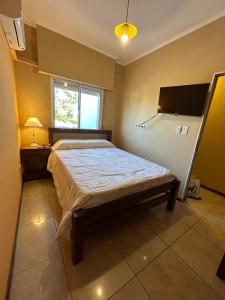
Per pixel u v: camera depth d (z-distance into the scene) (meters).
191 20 2.02
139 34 2.40
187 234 1.71
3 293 0.89
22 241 1.43
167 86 2.56
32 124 2.48
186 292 1.12
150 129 2.98
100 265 1.26
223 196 2.78
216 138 2.88
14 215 1.47
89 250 1.40
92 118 3.47
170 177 1.95
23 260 1.25
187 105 2.23
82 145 2.89
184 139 2.37
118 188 1.44
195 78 2.18
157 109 2.77
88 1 1.82
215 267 1.34
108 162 2.21
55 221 1.73
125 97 3.63
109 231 1.66
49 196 2.23
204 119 2.09
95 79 3.12
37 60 2.55
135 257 1.37
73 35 2.61
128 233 1.65
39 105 2.73
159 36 2.43
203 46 2.05
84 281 1.13
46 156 2.83
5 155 1.15
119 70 3.59
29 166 2.81
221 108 2.78
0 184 0.95
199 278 1.23
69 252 1.35
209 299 1.09
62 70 2.69
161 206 2.25
